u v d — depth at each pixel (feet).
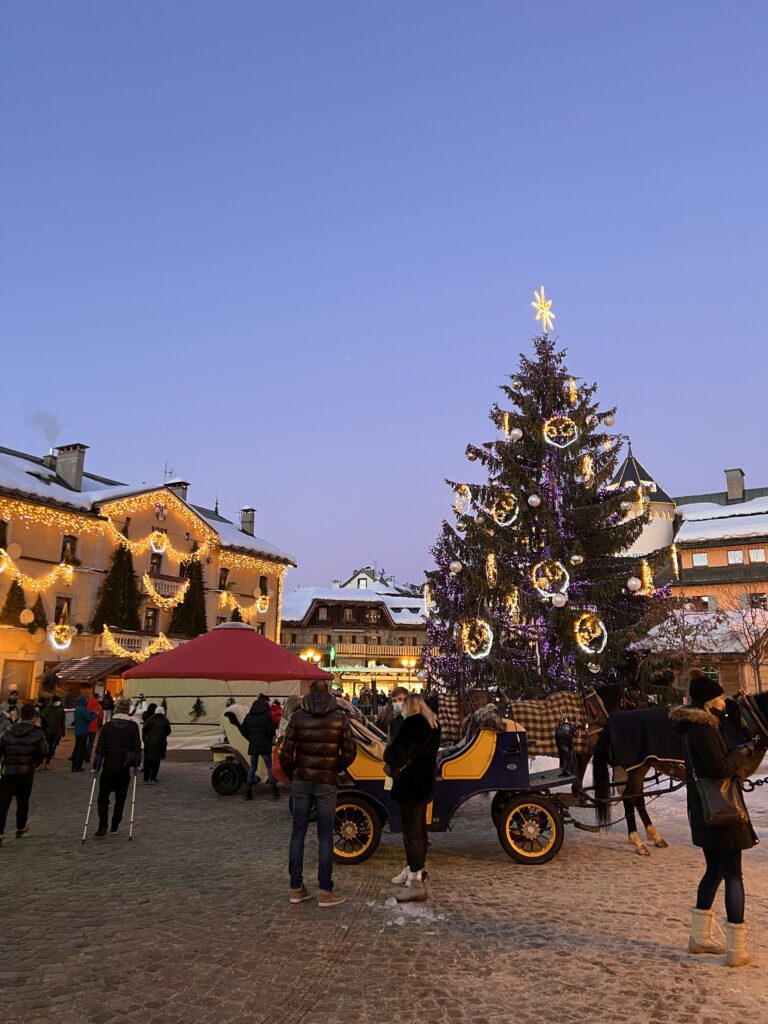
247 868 24.88
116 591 128.06
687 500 179.63
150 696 82.28
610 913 19.47
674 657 71.56
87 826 32.45
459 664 81.10
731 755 16.08
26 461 133.18
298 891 20.39
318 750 20.77
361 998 14.19
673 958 16.15
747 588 133.28
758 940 17.31
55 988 14.66
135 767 31.50
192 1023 13.16
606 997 14.17
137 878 23.53
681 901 20.65
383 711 47.34
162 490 141.90
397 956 16.34
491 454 74.59
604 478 74.02
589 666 63.62
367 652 204.54
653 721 27.58
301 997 14.21
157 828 33.06
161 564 142.41
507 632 68.44
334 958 16.22
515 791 26.61
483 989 14.58
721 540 142.31
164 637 135.13
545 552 68.18
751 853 26.96
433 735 21.75
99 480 151.64
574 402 73.41
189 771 59.41
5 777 29.71
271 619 172.76
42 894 21.61
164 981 14.99
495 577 65.10
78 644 122.72
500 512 64.13
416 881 20.90
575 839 30.42
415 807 21.31
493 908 19.93
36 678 114.21
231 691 83.05
